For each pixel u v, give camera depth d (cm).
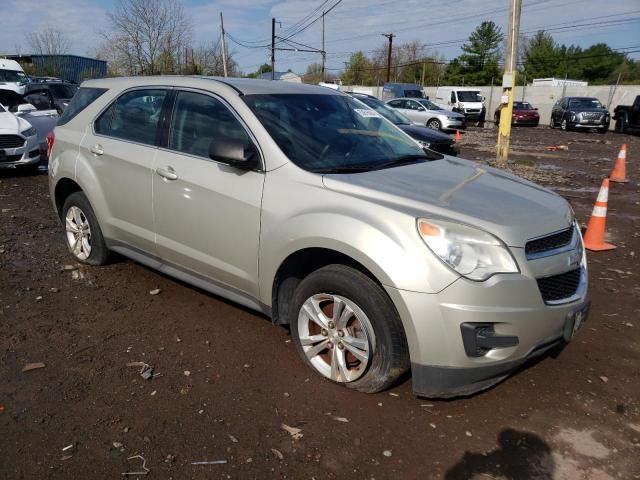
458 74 7394
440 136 1139
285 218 332
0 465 262
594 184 1124
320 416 304
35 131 1060
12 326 400
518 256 287
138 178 427
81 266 525
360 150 389
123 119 459
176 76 438
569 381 347
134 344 380
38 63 4356
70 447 275
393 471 266
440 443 286
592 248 631
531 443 288
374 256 288
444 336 279
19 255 553
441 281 277
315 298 328
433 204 304
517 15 1348
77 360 357
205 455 272
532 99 3950
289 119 382
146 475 258
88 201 490
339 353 323
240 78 442
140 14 3481
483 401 323
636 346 395
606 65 7094
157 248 427
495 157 1603
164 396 320
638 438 295
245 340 389
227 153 342
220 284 389
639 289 508
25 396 316
